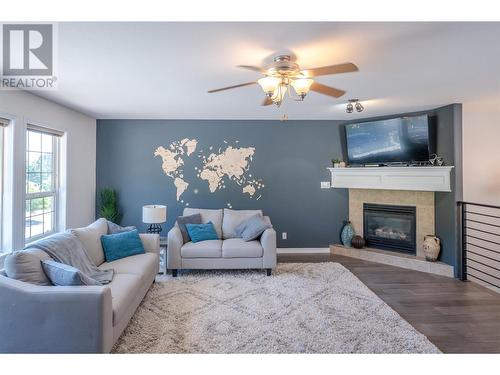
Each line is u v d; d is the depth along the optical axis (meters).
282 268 4.13
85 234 2.95
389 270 4.13
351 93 3.36
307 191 5.07
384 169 4.45
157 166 4.95
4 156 3.07
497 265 4.56
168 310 2.81
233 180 5.01
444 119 4.03
